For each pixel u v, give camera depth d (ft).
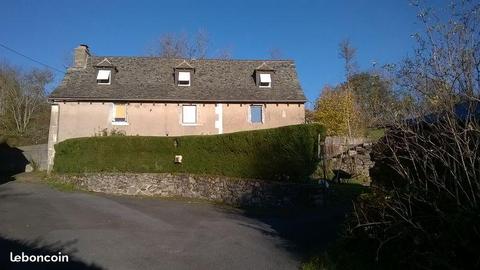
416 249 16.71
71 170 73.41
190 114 88.12
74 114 85.10
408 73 16.62
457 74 14.67
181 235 32.91
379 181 21.52
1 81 162.50
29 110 166.50
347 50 132.67
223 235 32.86
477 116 15.30
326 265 21.76
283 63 100.83
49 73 172.65
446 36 15.11
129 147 67.26
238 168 55.21
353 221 22.91
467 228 14.42
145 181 63.36
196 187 59.52
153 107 86.89
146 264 24.49
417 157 16.65
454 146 15.42
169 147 64.59
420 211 17.21
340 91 120.88
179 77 91.66
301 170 47.62
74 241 30.27
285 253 26.63
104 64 90.38
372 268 19.53
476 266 14.07
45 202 52.13
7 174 102.42
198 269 23.48
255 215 43.62
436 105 15.42
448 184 16.25
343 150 69.92
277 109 89.45
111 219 40.19
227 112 88.28
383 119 18.61
